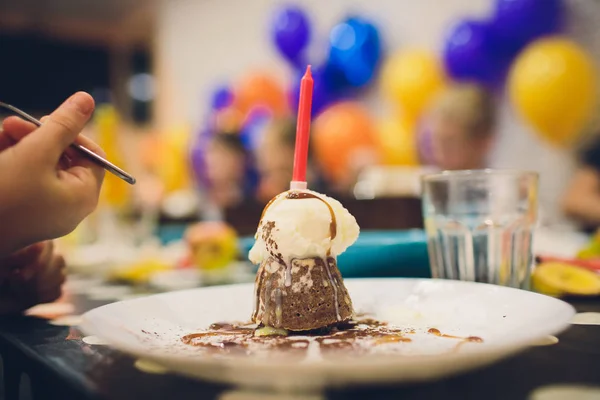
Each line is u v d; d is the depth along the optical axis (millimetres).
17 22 2732
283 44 1924
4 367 382
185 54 2664
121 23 2846
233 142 2031
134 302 396
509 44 1368
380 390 281
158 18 2834
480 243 469
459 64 1454
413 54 1573
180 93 2740
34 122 379
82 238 1046
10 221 346
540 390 278
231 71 2369
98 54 3010
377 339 359
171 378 304
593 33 1215
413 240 548
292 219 394
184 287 621
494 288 407
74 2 2533
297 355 324
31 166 343
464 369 278
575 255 628
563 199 1280
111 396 284
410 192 1117
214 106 2326
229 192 2039
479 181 468
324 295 390
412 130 1592
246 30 2250
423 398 274
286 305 384
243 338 369
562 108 1246
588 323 385
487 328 369
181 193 2439
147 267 731
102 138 1033
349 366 261
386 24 1711
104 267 832
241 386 285
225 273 738
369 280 467
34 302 456
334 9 1848
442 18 1540
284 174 1781
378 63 1707
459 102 1430
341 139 1663
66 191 354
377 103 1715
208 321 411
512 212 463
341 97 1783
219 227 813
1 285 447
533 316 358
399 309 424
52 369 322
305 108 411
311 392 280
